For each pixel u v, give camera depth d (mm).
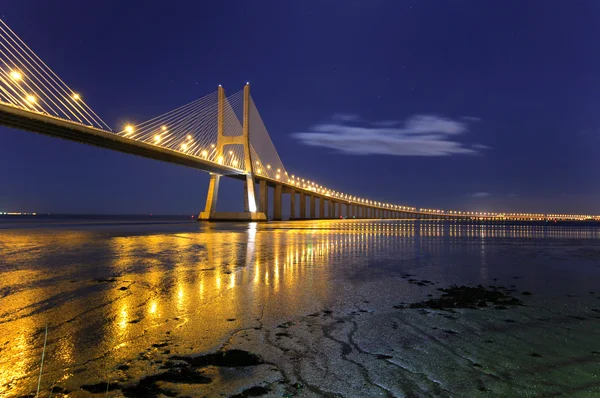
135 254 19672
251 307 8727
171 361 5594
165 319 7691
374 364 5527
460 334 6930
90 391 4699
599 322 7781
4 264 15719
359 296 10047
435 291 10898
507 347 6258
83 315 7969
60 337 6578
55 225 65500
